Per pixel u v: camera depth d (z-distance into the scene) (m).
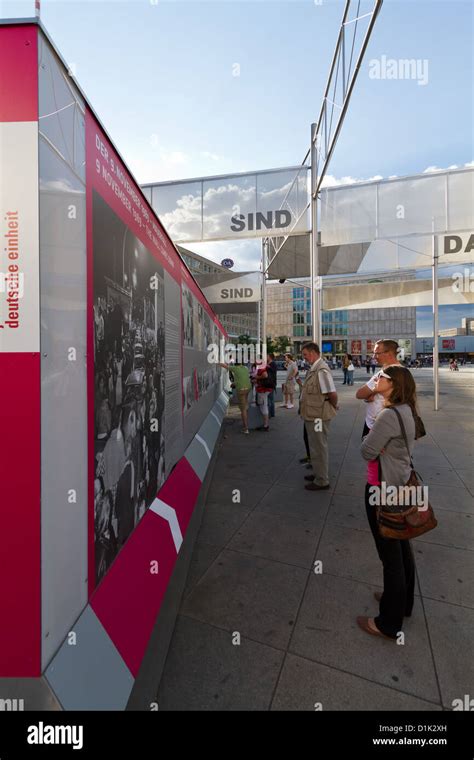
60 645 1.15
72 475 1.24
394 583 2.12
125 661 1.45
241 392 7.60
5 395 1.05
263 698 1.78
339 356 74.62
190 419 4.31
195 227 7.55
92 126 1.43
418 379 23.92
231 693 1.81
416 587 2.63
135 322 1.98
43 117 1.06
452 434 7.35
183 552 2.69
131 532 1.88
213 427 6.57
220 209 7.45
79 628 1.27
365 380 22.34
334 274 10.82
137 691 1.62
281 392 13.38
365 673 1.93
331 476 4.96
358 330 80.62
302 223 7.32
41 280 1.06
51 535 1.10
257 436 7.46
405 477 2.06
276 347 68.56
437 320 10.14
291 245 11.59
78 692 1.16
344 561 2.96
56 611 1.13
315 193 6.92
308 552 3.10
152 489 2.36
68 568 1.21
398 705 1.75
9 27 1.05
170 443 2.99
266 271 11.88
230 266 12.31
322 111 6.05
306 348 4.56
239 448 6.48
